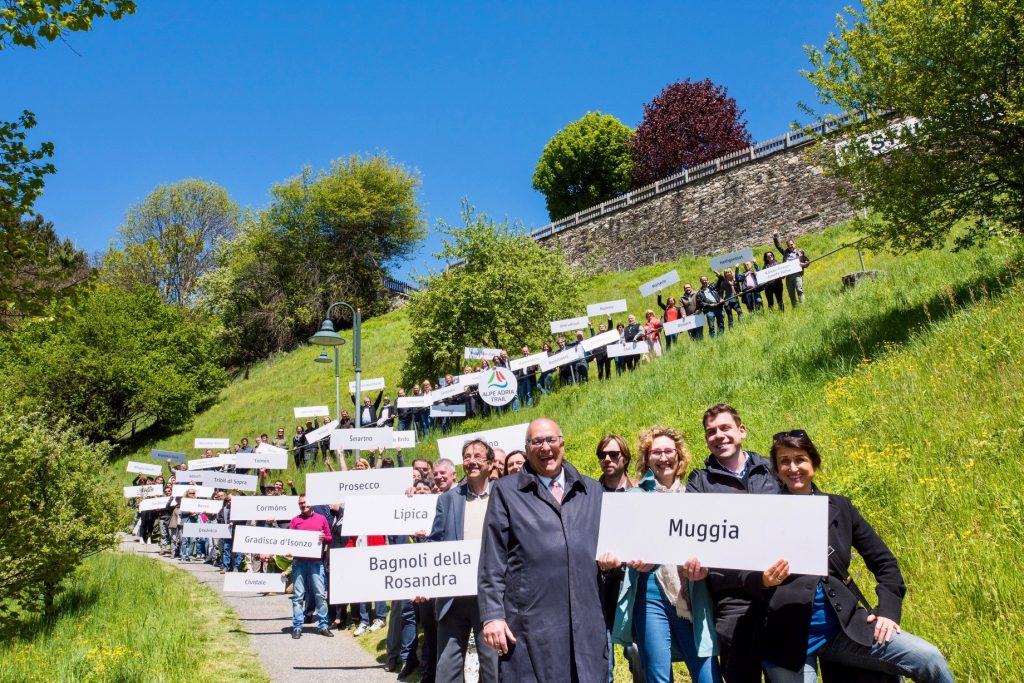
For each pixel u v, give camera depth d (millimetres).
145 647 7703
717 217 30000
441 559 5516
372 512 7242
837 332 11914
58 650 8141
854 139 11398
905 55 10492
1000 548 5070
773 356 12234
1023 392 7055
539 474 4336
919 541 5547
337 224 50812
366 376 32031
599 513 4223
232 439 31141
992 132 10188
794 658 3434
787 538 3537
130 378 36656
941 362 8641
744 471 4117
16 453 9414
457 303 24859
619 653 6344
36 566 9312
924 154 10625
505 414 16828
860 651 3473
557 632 3895
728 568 3635
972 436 6734
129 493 20906
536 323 24094
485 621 3961
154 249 57875
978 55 9844
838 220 25844
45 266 8570
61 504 11727
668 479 4438
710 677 3875
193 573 14992
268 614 10477
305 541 8891
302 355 41906
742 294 16672
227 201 61500
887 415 7977
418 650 7562
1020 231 10641
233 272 49688
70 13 6898
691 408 11305
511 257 25453
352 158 52375
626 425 11938
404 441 11875
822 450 7953
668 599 4066
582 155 51531
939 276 12523
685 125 45875
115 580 12125
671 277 17391
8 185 7840
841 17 11320
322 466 20906
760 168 28797
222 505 15641
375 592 5453
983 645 4254
